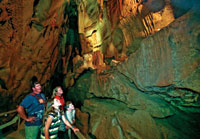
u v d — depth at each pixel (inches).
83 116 147.1
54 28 187.0
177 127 77.3
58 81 257.8
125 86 118.9
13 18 120.5
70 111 92.2
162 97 94.8
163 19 135.3
